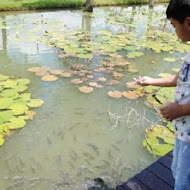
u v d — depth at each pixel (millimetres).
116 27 7074
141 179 1854
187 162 1230
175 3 1041
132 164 2357
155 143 2570
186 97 1177
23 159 2355
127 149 2549
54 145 2549
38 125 2793
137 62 4594
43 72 3922
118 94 3449
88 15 8477
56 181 2137
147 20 8344
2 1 8648
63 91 3465
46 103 3174
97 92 3500
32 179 2150
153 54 5043
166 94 3461
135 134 2766
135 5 11562
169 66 4492
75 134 2721
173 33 6789
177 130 1265
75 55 4648
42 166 2291
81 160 2383
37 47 5012
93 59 4543
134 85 3689
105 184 2113
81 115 3023
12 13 7992
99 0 10578
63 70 4027
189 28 1046
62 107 3133
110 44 5387
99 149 2531
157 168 1947
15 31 5984
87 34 6078
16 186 2076
